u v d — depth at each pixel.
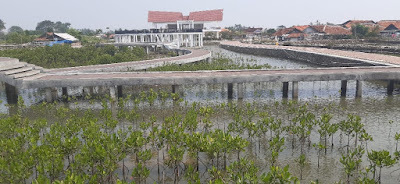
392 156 13.94
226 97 25.95
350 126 15.28
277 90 28.02
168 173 13.16
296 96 25.25
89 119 16.38
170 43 68.69
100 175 11.87
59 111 19.73
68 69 31.23
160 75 25.64
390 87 25.72
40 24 195.50
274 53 63.25
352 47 58.53
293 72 25.77
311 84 30.03
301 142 15.59
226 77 24.23
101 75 26.00
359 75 24.45
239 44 82.12
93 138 13.41
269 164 13.70
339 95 25.95
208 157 14.51
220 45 91.44
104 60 40.69
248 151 15.02
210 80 24.23
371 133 16.88
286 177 9.66
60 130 14.73
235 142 12.45
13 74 25.38
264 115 17.89
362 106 22.53
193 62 42.03
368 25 92.00
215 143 12.04
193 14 97.94
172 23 96.56
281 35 103.56
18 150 12.88
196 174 10.84
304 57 52.56
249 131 15.33
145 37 87.38
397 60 35.47
